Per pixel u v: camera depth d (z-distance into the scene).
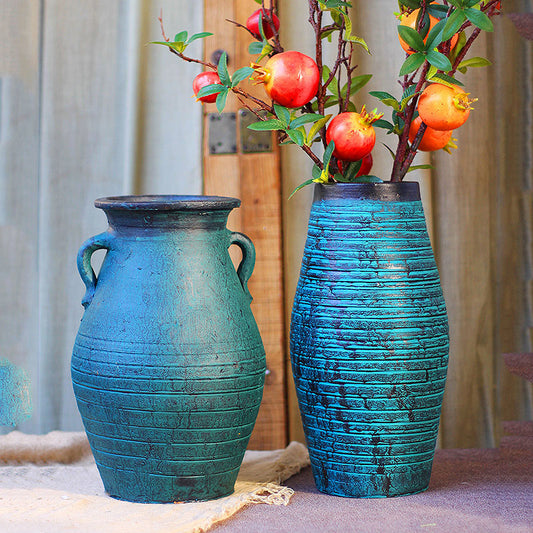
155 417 1.01
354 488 1.07
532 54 1.47
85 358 1.04
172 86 1.46
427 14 1.08
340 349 1.04
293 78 1.03
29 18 1.47
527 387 1.51
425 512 1.01
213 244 1.07
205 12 1.44
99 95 1.48
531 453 1.31
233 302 1.06
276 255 1.44
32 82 1.48
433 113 1.04
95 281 1.09
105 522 0.97
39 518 0.99
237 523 0.98
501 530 0.95
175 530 0.94
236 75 1.05
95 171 1.49
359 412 1.04
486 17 1.01
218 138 1.45
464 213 1.47
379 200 1.06
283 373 1.45
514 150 1.48
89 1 1.47
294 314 1.11
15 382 1.50
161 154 1.47
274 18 1.13
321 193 1.09
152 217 1.03
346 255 1.05
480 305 1.49
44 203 1.48
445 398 1.49
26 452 1.31
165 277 1.03
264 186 1.44
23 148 1.49
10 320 1.50
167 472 1.03
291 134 1.05
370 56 1.43
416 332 1.04
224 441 1.04
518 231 1.49
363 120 1.05
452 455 1.31
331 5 1.08
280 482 1.17
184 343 1.01
